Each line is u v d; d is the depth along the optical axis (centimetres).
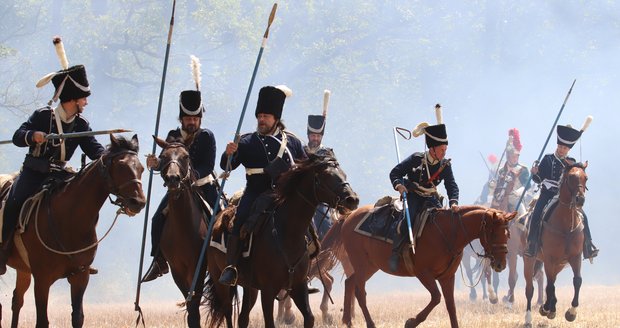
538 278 5119
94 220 2630
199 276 2742
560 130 4100
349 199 2447
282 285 2558
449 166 3269
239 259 2611
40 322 2619
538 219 4034
